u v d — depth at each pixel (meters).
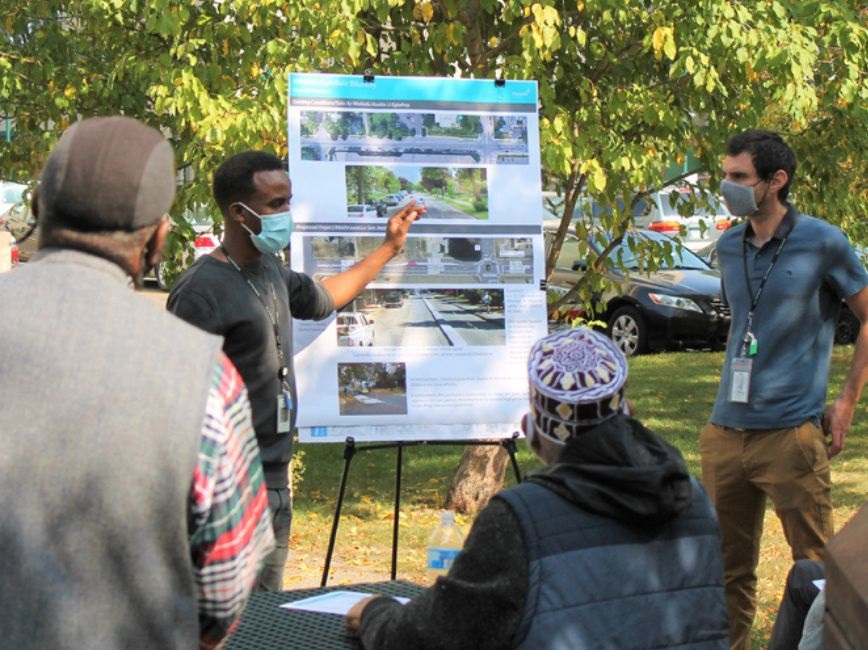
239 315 3.60
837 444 4.28
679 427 9.64
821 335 4.27
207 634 1.89
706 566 2.31
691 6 6.09
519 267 4.63
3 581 1.70
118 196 1.83
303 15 5.83
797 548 4.28
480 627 2.13
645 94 6.38
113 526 1.72
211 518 1.81
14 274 1.83
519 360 4.58
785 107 6.21
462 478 7.24
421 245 4.56
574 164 6.65
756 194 4.21
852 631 1.95
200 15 6.55
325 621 2.77
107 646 1.72
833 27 6.49
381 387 4.50
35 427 1.72
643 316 13.79
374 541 6.64
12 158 7.32
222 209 3.70
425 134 4.60
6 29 7.02
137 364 1.77
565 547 2.17
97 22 6.73
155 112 6.30
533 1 6.07
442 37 6.32
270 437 3.70
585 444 2.26
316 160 4.50
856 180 7.68
